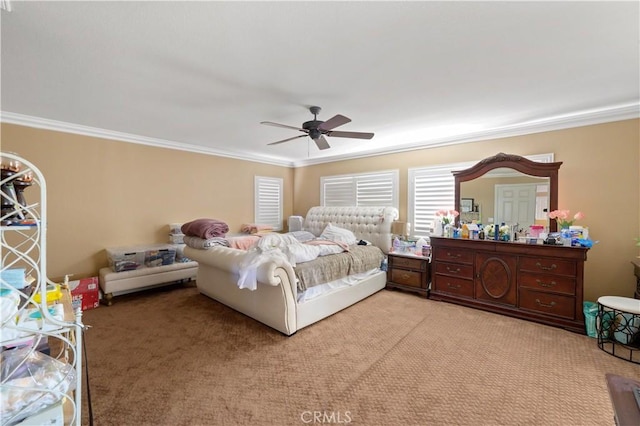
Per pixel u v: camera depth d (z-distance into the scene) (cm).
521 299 314
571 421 166
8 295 95
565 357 235
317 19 159
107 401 182
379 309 347
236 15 155
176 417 169
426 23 163
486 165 363
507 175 352
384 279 431
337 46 187
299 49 190
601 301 254
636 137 297
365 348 251
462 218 384
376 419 168
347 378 207
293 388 196
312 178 634
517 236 329
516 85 249
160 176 455
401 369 218
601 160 315
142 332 282
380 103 290
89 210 385
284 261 273
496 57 202
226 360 231
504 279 325
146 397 186
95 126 374
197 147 495
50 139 352
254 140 455
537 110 312
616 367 220
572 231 297
